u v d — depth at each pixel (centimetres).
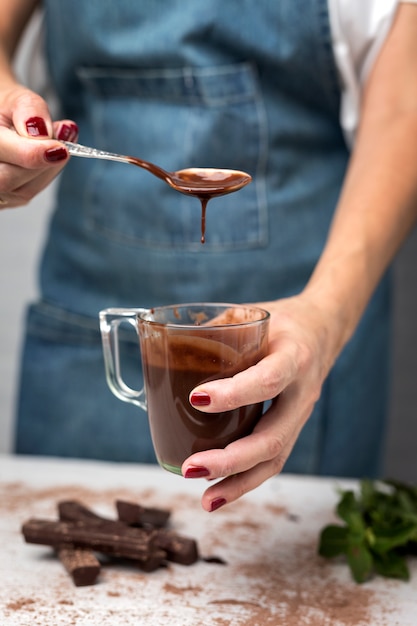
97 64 107
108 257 111
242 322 75
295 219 107
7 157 73
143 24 103
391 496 86
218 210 106
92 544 81
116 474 100
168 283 109
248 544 85
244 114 104
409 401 138
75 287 114
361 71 103
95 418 114
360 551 79
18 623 73
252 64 103
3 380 158
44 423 116
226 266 107
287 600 77
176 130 105
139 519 86
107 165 109
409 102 95
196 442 70
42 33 115
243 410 70
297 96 106
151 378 71
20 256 152
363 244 85
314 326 76
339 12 99
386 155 90
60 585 78
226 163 105
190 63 102
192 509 92
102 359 112
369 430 115
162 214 107
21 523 88
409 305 135
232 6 101
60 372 114
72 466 101
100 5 103
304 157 108
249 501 93
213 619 74
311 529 88
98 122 109
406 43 97
